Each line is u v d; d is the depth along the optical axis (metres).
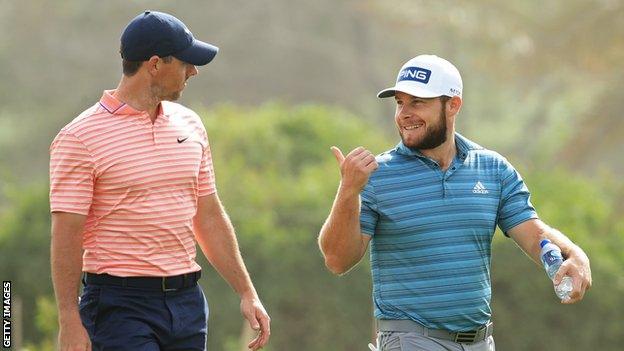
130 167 21.62
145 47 21.73
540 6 101.94
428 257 22.56
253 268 50.81
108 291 21.77
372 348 23.39
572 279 21.75
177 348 22.25
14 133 126.62
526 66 101.31
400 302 22.61
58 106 127.69
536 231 23.09
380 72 140.12
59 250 21.45
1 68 128.12
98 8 131.25
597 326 51.97
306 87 136.50
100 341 21.80
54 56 130.12
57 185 21.56
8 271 53.00
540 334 51.34
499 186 23.22
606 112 96.44
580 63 99.38
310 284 50.69
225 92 132.88
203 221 23.25
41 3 129.38
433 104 22.66
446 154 23.03
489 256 23.25
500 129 144.88
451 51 136.50
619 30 95.81
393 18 110.75
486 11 102.88
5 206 70.56
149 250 21.80
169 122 22.19
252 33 135.00
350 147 62.81
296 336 50.59
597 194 60.72
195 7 134.12
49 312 43.12
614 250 53.88
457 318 22.55
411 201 22.62
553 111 134.50
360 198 22.22
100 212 21.75
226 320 49.34
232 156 60.25
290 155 61.12
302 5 137.12
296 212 51.78
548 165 97.25
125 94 21.97
